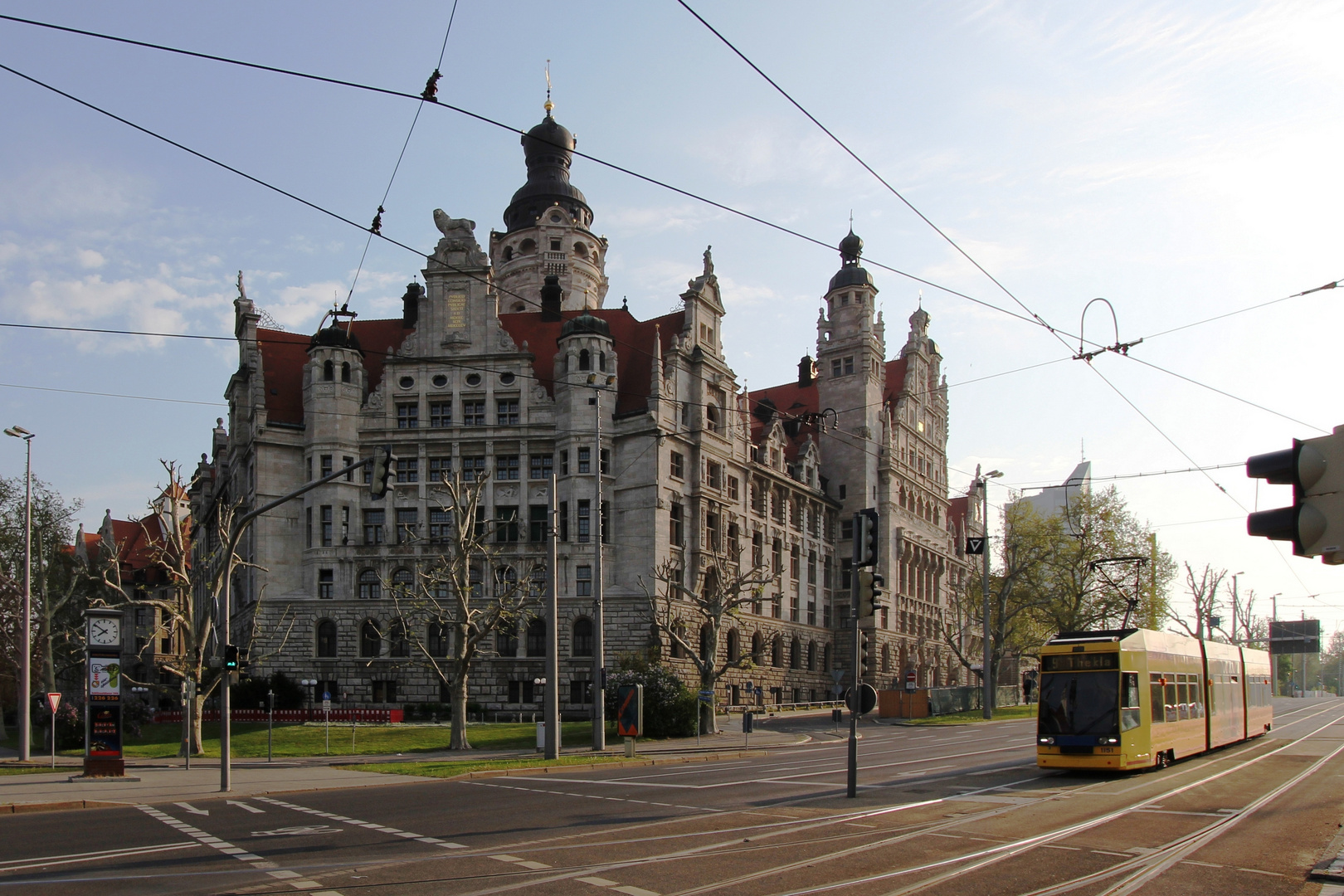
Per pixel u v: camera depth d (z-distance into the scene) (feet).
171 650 322.96
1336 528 31.91
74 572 271.28
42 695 234.58
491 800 89.20
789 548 308.81
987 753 142.92
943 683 384.88
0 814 82.94
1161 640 120.88
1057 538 296.10
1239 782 102.58
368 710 225.56
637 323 276.62
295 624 240.73
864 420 341.41
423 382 251.19
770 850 60.85
